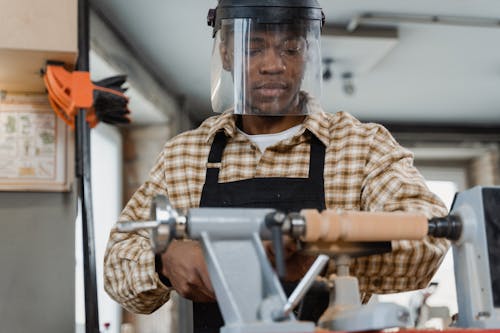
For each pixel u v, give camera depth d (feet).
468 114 23.81
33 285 7.30
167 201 3.51
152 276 5.36
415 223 3.70
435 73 19.75
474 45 17.79
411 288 5.05
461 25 16.47
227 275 3.45
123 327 16.61
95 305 6.55
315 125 6.04
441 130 24.93
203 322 5.65
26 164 7.39
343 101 22.16
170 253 4.92
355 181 5.85
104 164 17.49
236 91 5.73
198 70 18.60
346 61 18.17
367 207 5.72
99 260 16.67
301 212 3.59
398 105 22.74
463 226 3.96
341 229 3.59
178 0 14.69
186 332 18.49
